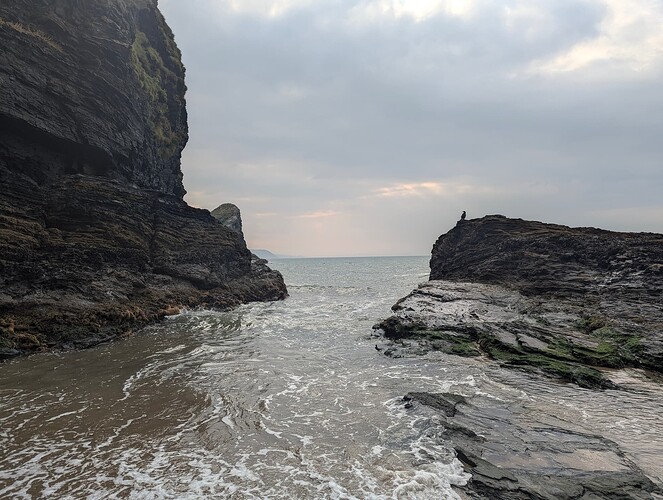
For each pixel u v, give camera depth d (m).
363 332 23.62
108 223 26.83
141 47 41.22
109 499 7.17
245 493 7.38
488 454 8.67
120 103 32.16
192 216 37.75
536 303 25.50
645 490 7.37
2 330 17.03
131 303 24.52
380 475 7.97
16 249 20.02
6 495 7.23
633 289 24.28
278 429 10.16
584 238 32.00
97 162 30.47
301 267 147.88
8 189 22.66
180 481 7.77
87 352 17.77
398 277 85.56
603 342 17.59
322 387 13.50
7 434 9.68
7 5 24.95
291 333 23.22
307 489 7.50
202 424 10.42
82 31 29.62
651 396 12.66
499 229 41.22
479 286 31.84
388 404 11.91
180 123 47.53
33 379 13.83
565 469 8.05
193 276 32.91
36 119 24.55
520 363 16.12
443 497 7.24
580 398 12.46
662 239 29.05
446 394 12.39
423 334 20.36
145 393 12.64
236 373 14.95
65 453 8.80
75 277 22.27
